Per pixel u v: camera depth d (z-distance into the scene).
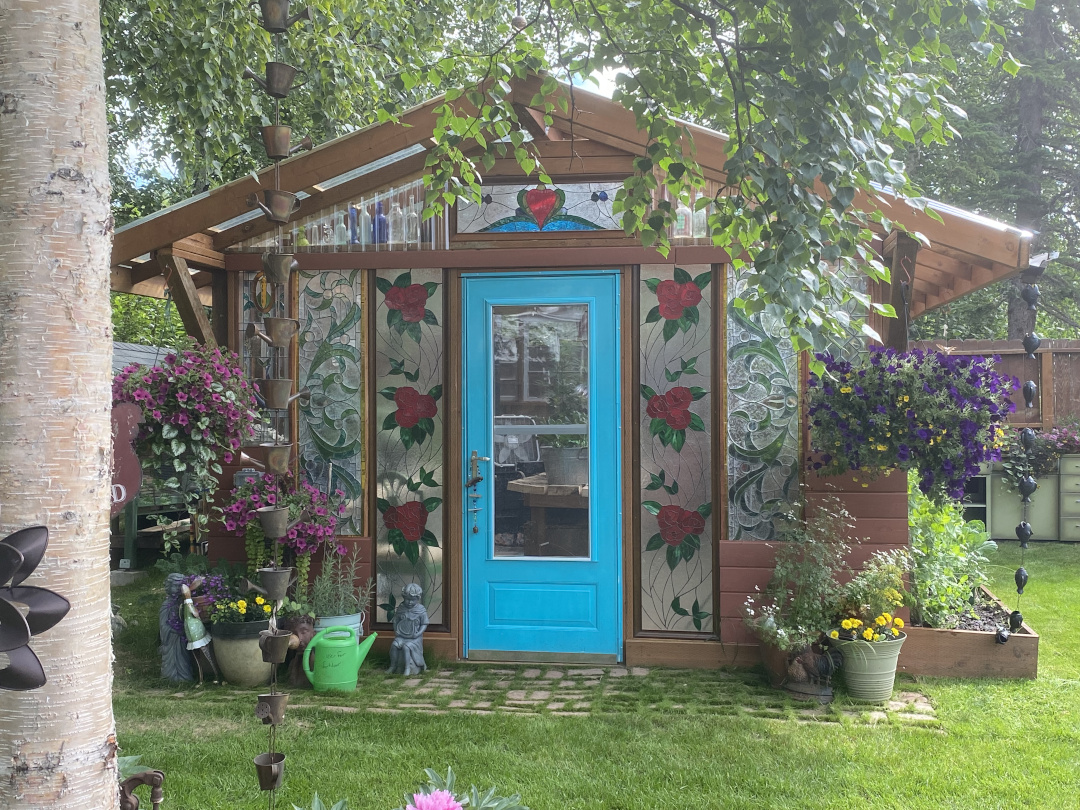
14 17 1.78
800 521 5.31
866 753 3.95
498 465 5.69
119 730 4.31
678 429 5.53
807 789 3.59
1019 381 10.05
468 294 5.71
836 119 2.70
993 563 8.39
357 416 5.80
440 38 7.59
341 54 6.62
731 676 5.20
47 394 1.78
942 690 4.82
